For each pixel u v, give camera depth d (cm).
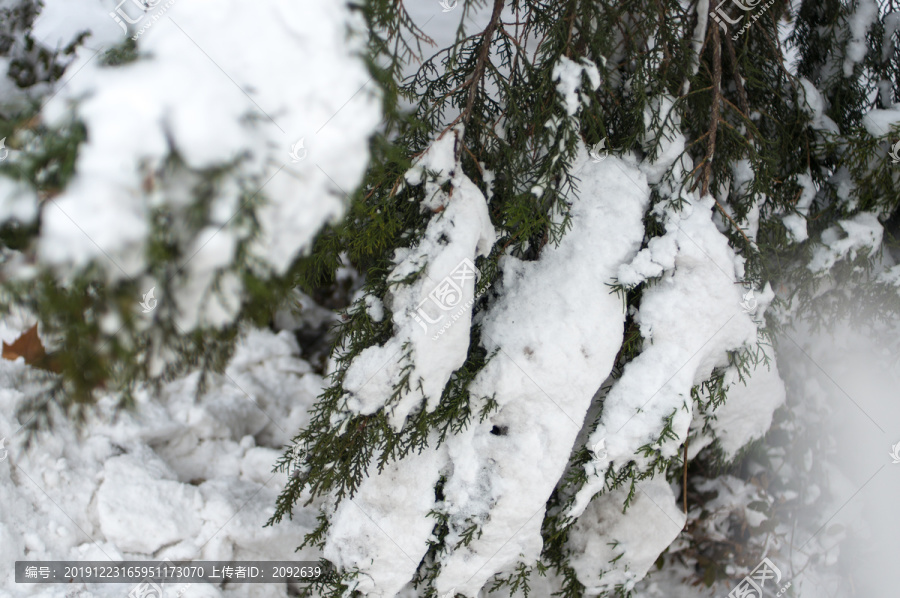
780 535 371
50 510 277
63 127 150
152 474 305
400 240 238
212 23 162
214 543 301
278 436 375
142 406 325
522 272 260
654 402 254
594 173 261
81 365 154
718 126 272
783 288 321
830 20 324
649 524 307
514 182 256
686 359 256
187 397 347
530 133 256
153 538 290
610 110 273
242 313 175
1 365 292
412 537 253
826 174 334
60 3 313
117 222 143
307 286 253
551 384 243
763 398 318
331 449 237
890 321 366
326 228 214
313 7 172
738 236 281
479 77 245
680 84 274
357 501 255
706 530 368
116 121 145
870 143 294
